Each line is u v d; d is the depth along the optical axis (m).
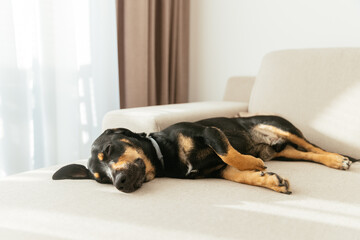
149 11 2.89
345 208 1.08
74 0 2.46
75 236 0.91
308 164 1.62
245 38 2.98
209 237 0.89
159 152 1.50
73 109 2.44
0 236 0.93
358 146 1.68
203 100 3.37
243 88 2.69
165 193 1.24
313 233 0.92
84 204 1.13
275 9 2.77
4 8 2.01
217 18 3.13
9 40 2.05
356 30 2.40
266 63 2.21
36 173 1.52
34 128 2.32
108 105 2.83
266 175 1.27
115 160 1.31
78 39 2.53
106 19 2.71
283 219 1.00
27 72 2.21
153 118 1.70
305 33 2.64
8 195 1.22
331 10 2.49
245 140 1.76
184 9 3.27
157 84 3.18
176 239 0.89
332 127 1.77
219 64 3.19
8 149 2.13
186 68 3.37
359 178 1.38
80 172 1.44
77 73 2.46
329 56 1.89
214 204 1.12
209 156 1.50
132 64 2.74
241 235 0.91
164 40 3.01
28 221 1.01
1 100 2.08
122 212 1.06
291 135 1.71
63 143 2.41
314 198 1.17
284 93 2.00
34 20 2.21
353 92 1.74
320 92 1.86
